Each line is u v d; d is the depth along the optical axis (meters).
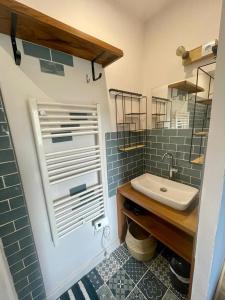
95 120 1.21
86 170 1.22
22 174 0.93
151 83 1.54
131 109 1.54
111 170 1.47
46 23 0.70
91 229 1.38
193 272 0.89
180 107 1.36
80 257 1.34
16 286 0.98
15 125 0.88
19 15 0.64
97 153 1.28
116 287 1.29
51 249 1.14
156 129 1.59
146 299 1.20
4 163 0.85
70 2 1.00
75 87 1.10
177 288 1.22
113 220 1.59
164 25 1.34
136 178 1.59
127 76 1.44
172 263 1.26
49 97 0.99
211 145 0.60
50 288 1.18
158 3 1.27
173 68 1.35
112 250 1.63
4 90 0.82
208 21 1.10
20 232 0.95
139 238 1.56
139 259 1.46
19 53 0.82
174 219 1.08
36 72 0.92
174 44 1.30
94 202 1.31
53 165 1.02
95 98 1.23
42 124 0.94
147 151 1.74
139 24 1.45
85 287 1.30
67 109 1.06
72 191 1.19
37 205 1.02
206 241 0.73
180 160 1.46
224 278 0.96
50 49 0.96
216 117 0.57
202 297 0.84
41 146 0.94
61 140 1.08
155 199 1.29
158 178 1.61
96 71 1.20
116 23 1.27
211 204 0.67
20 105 0.88
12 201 0.90
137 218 1.49
